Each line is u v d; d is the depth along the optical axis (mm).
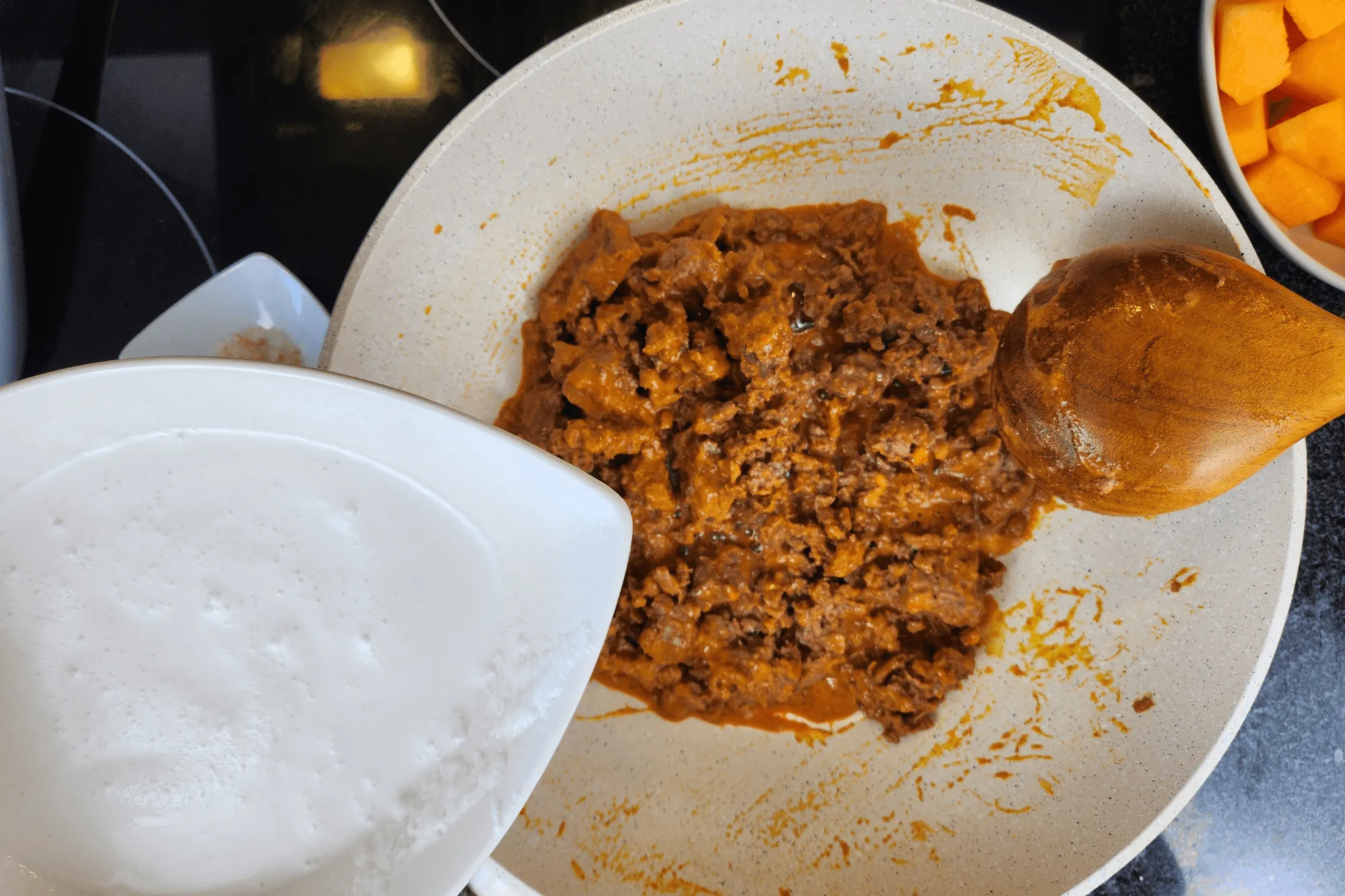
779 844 390
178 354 404
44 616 304
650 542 386
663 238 390
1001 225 396
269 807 313
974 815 391
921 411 384
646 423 376
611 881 378
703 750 394
